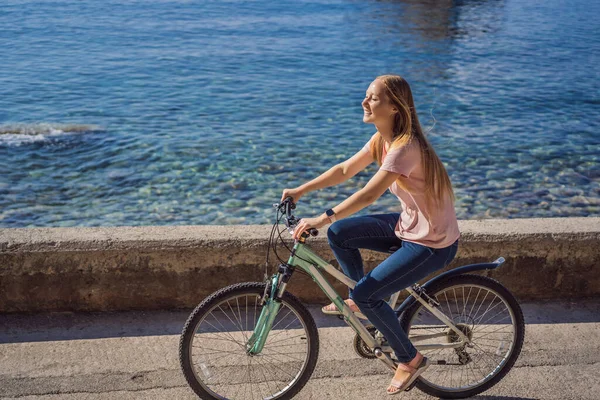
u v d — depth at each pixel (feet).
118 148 40.68
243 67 72.33
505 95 60.59
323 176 10.94
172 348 12.81
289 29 101.45
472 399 11.67
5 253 13.30
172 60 75.10
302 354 12.78
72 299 13.80
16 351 12.52
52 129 45.03
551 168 37.83
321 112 52.26
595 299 15.12
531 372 12.44
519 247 14.56
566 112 53.83
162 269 13.84
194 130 45.75
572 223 15.08
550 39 98.22
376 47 87.92
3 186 33.17
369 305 10.39
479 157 39.88
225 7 125.08
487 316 14.16
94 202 31.42
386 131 10.07
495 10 134.00
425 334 11.87
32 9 113.39
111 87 60.80
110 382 11.72
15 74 65.21
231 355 12.69
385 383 12.00
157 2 128.88
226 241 13.85
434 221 10.03
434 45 90.74
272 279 10.72
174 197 32.32
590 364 12.72
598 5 148.36
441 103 56.95
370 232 10.69
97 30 95.14
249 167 37.29
